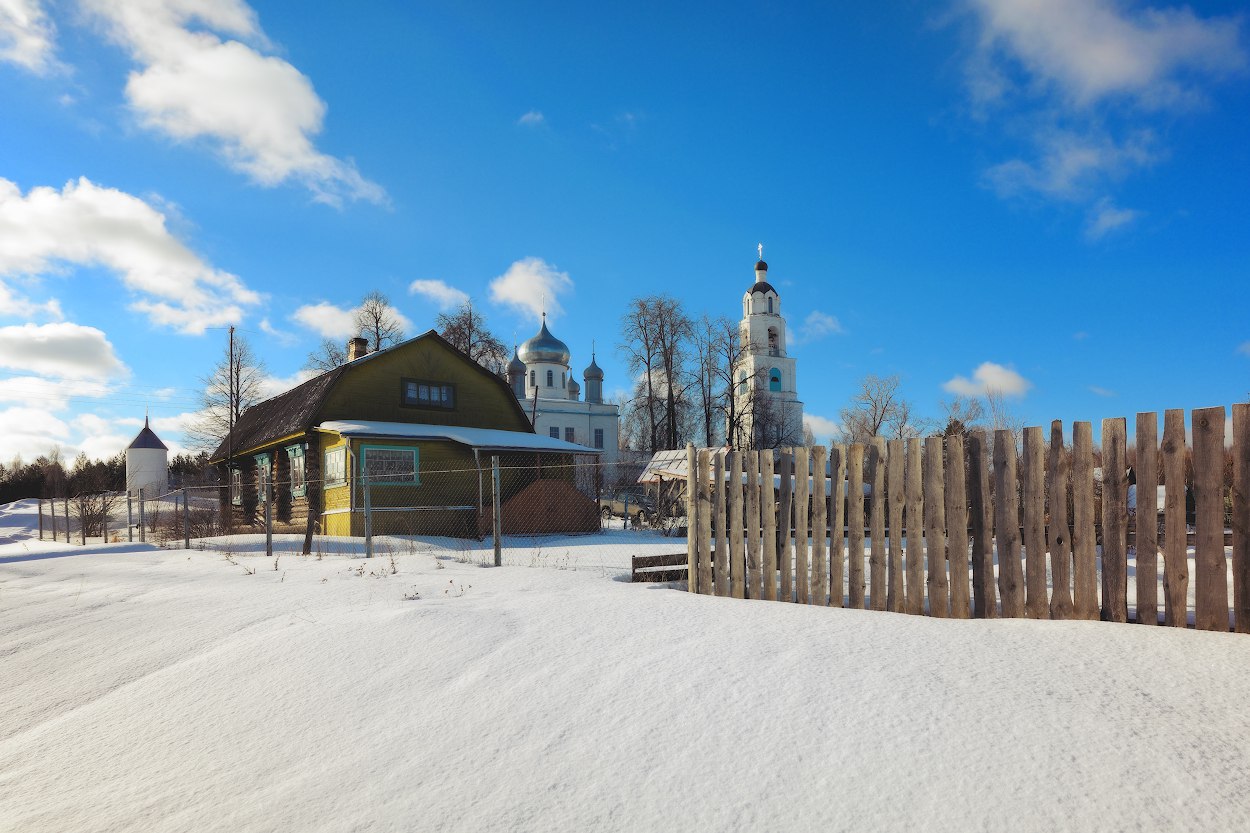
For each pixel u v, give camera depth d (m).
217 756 3.79
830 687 3.82
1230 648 4.09
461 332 47.12
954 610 5.39
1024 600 5.23
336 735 3.88
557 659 4.59
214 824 3.07
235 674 4.97
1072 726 3.28
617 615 5.45
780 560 6.41
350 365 22.72
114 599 8.49
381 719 4.01
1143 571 4.78
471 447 22.30
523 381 62.94
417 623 5.59
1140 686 3.66
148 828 3.11
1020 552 5.28
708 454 7.02
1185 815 2.64
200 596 8.16
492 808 2.99
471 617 5.70
